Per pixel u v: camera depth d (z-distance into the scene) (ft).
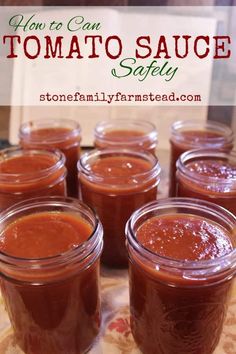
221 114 1.99
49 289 0.88
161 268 0.86
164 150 2.03
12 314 0.95
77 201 1.08
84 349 0.99
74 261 0.88
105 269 1.30
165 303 0.89
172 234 0.99
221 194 1.25
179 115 1.98
